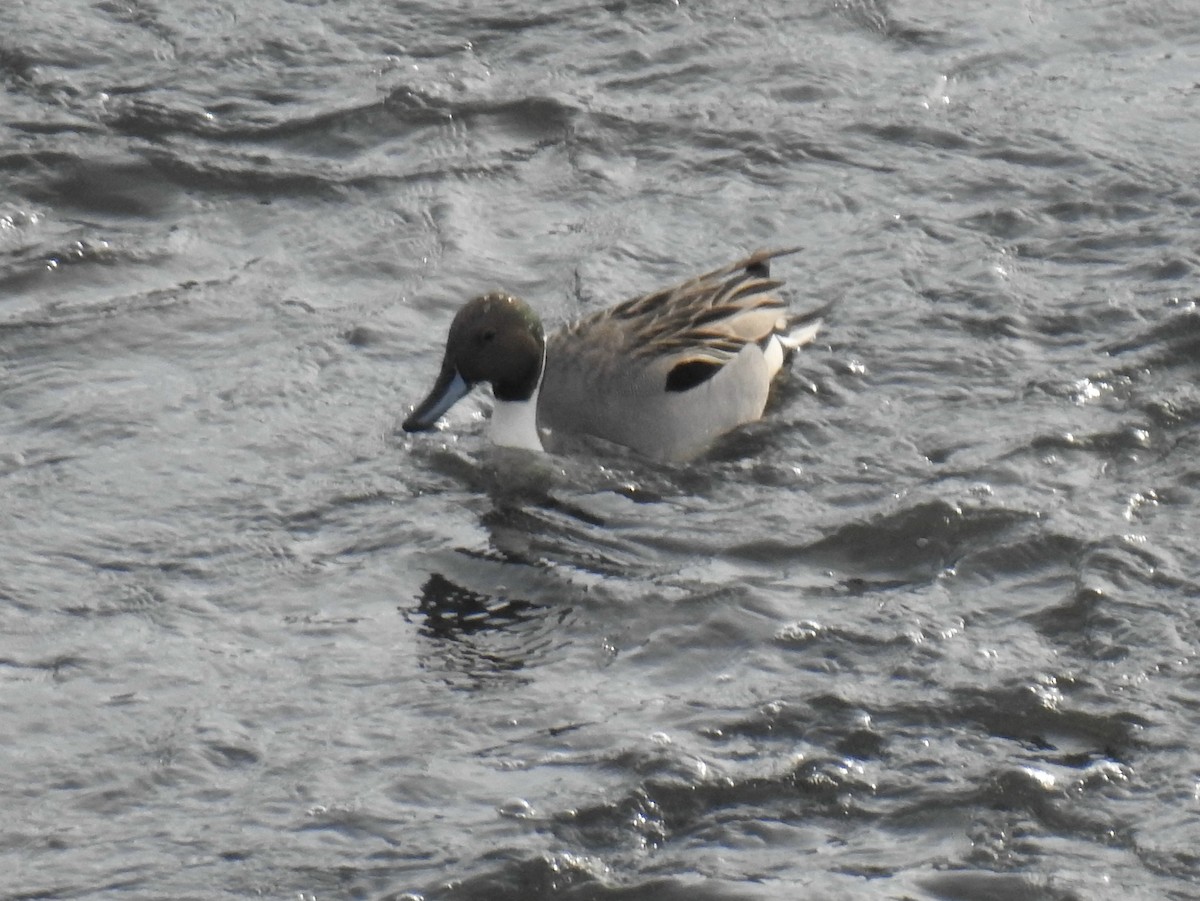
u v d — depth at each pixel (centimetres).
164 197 1653
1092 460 1330
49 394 1398
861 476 1326
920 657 1139
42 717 1082
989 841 1003
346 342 1473
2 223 1603
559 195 1669
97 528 1255
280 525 1270
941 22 1912
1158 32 1905
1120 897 966
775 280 1444
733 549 1250
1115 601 1183
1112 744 1070
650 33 1883
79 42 1828
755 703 1101
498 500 1308
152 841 998
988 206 1644
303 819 1012
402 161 1708
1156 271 1541
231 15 1881
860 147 1728
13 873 973
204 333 1480
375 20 1883
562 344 1399
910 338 1475
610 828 1010
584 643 1159
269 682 1119
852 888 970
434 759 1057
